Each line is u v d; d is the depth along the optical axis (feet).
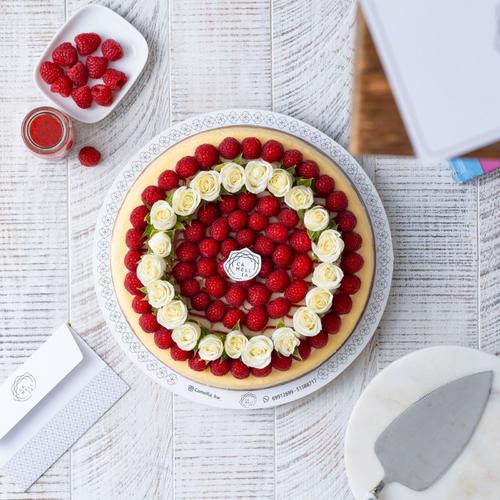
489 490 3.43
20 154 3.88
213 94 3.88
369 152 2.52
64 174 3.89
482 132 2.45
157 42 3.88
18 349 3.88
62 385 3.88
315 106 3.88
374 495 3.40
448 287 3.87
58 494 3.90
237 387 3.67
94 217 3.89
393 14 2.44
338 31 3.87
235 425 3.88
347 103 3.87
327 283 3.50
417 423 3.44
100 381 3.88
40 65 3.79
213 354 3.53
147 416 3.88
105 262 3.77
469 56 2.44
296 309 3.60
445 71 2.45
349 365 3.85
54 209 3.89
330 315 3.60
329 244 3.50
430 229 3.87
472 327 3.87
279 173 3.52
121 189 3.77
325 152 3.76
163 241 3.52
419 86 2.45
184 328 3.54
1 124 3.88
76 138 3.88
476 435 3.44
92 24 3.82
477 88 2.44
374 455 3.46
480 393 3.43
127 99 3.88
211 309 3.58
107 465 3.90
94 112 3.82
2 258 3.89
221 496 3.89
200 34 3.88
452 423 3.44
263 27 3.88
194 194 3.52
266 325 3.60
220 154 3.61
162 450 3.89
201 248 3.57
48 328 3.89
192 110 3.88
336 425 3.87
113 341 3.88
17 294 3.89
